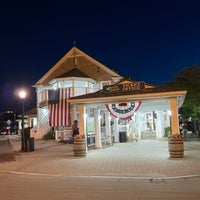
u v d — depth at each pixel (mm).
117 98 16828
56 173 12414
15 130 73125
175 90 15914
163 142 25641
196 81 26375
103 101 17422
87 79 33094
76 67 36062
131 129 29188
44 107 36000
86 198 7930
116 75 34875
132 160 14789
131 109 17078
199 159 14086
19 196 8430
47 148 23000
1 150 24797
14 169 13906
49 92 33188
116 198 7797
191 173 11000
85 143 17141
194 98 26234
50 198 8055
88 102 17734
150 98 16641
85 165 13914
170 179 10312
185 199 7438
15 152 21219
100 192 8641
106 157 16328
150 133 31719
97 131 21609
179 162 13508
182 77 26891
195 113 28312
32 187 9758
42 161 15961
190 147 19938
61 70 36719
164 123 32719
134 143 25766
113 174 11562
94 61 35750
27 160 16766
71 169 13086
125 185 9562
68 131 28297
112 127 29125
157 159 14773
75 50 36438
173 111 15977
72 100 17688
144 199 7566
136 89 16969
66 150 20969
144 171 11828
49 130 34062
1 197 8375
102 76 35344
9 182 10914
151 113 36438
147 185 9445
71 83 33594
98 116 21719
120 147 22203
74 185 9867
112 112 17344
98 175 11547
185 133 32469
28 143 21219
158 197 7742
